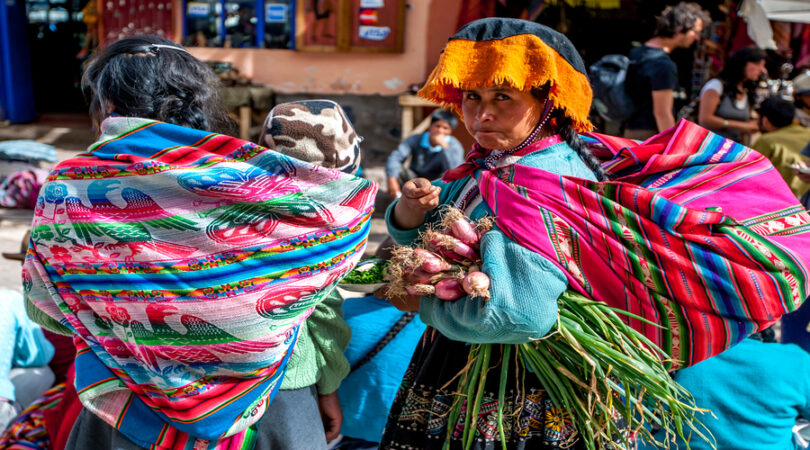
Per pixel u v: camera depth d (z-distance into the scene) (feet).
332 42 26.40
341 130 5.30
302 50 26.61
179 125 5.17
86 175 4.86
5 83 32.09
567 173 5.49
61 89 39.24
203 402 5.11
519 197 5.19
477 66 5.25
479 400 5.45
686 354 5.35
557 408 5.50
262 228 4.89
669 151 5.90
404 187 5.77
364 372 7.40
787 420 7.09
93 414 5.53
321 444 5.81
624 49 24.26
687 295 5.15
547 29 5.27
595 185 5.24
